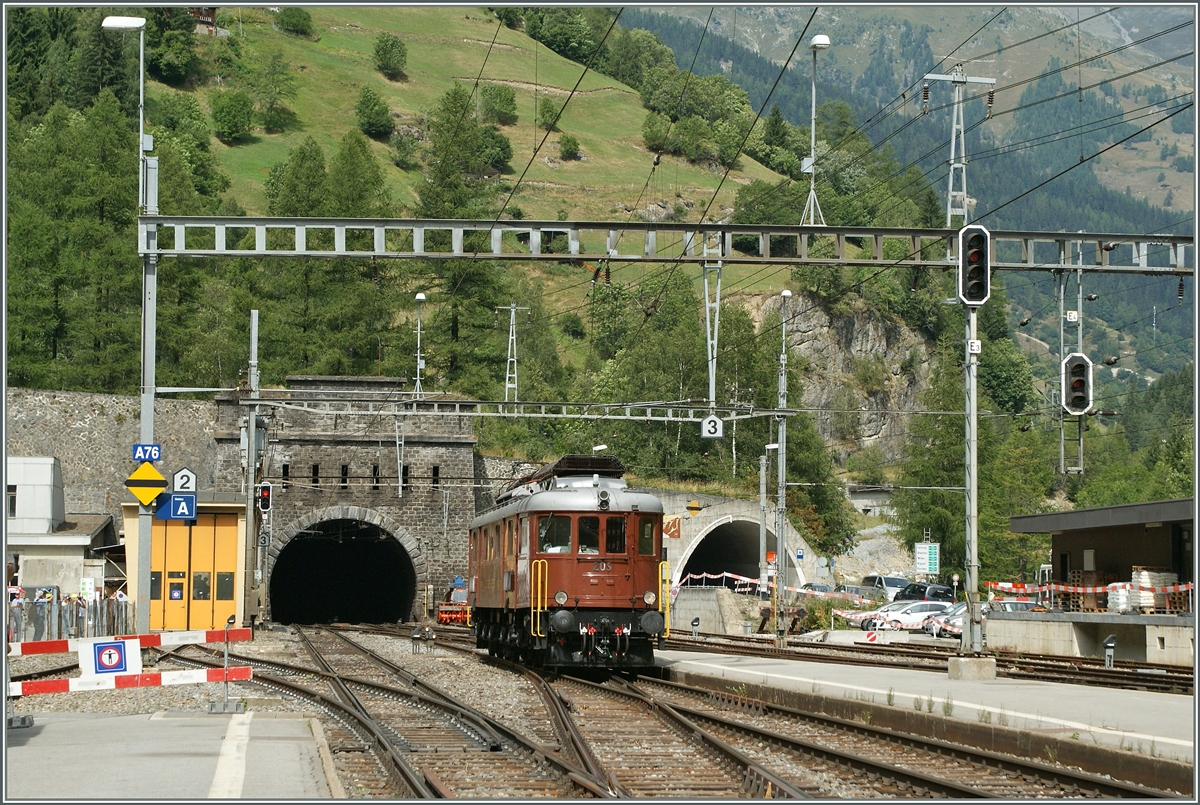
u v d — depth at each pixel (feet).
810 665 134.10
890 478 586.86
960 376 460.55
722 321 476.54
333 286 460.55
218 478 323.78
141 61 130.21
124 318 406.41
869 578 360.69
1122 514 185.88
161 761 61.11
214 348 419.54
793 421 469.98
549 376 568.41
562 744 74.64
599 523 130.52
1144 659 169.17
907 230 114.93
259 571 247.50
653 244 114.01
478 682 123.34
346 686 110.73
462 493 341.00
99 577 246.68
